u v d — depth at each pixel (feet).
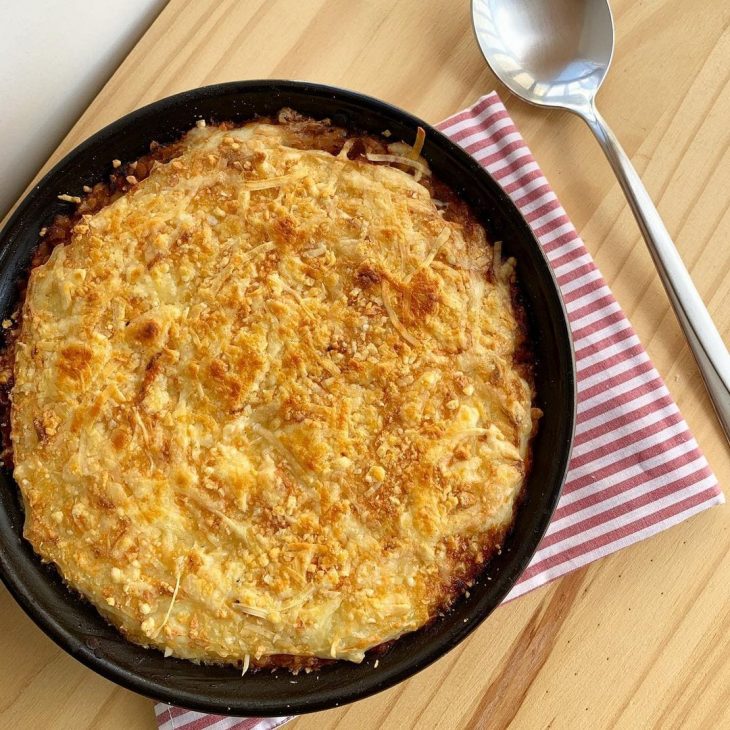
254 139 1.34
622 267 1.46
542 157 1.49
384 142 1.38
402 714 1.36
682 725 1.35
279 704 1.20
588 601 1.39
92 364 1.25
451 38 1.51
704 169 1.47
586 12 1.47
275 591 1.20
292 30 1.51
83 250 1.30
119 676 1.21
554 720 1.36
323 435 1.23
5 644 1.37
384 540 1.22
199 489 1.22
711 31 1.50
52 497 1.24
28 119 1.46
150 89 1.49
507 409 1.26
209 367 1.25
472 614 1.21
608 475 1.39
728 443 1.41
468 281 1.29
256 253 1.29
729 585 1.38
